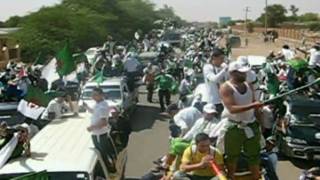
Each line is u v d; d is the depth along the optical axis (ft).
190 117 35.32
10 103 54.13
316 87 59.41
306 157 52.49
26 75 74.64
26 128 36.01
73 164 29.58
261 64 84.28
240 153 21.88
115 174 35.58
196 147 23.59
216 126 27.50
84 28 216.95
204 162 22.30
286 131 53.57
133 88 80.79
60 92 60.64
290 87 61.16
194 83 71.87
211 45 147.95
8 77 75.51
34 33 186.19
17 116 51.08
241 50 226.17
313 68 63.21
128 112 71.10
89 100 65.36
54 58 75.10
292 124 53.31
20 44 178.19
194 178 23.22
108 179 32.50
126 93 71.97
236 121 21.57
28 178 26.09
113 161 35.99
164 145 60.08
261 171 25.12
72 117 43.50
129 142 61.62
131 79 82.84
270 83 62.28
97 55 110.32
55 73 73.51
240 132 21.53
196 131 30.60
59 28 198.80
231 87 20.93
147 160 53.52
